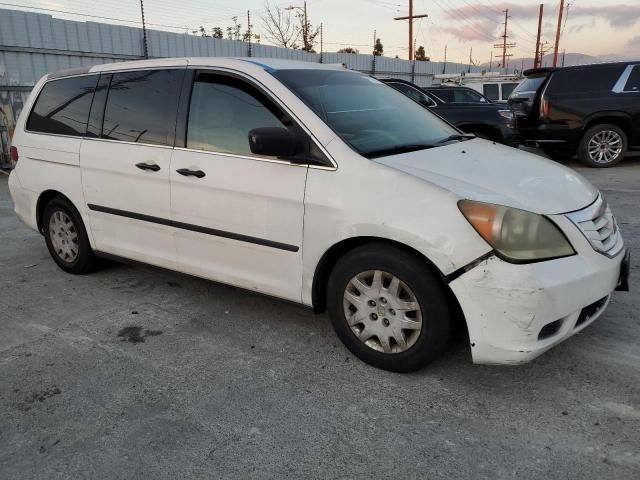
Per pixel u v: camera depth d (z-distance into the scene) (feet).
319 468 7.87
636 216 20.65
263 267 11.34
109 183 13.64
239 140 11.40
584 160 32.55
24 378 10.37
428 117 13.51
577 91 31.94
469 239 8.81
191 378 10.28
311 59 69.15
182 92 12.44
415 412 9.09
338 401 9.46
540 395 9.44
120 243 13.99
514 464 7.82
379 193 9.58
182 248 12.62
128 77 13.66
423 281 9.34
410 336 9.84
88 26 44.21
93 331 12.34
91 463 8.05
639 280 14.29
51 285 15.26
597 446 8.11
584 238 9.21
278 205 10.69
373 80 14.07
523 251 8.73
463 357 10.75
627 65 31.17
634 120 31.27
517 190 9.41
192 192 11.95
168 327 12.46
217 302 13.80
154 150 12.64
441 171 9.86
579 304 9.05
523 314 8.66
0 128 35.09
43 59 41.42
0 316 13.25
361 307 10.28
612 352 10.75
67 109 14.97
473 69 103.45
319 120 10.52
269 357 11.02
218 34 109.60
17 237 20.35
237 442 8.45
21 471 7.91
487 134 33.96
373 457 8.06
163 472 7.84
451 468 7.79
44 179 15.38
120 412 9.27
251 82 11.42
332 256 10.68
